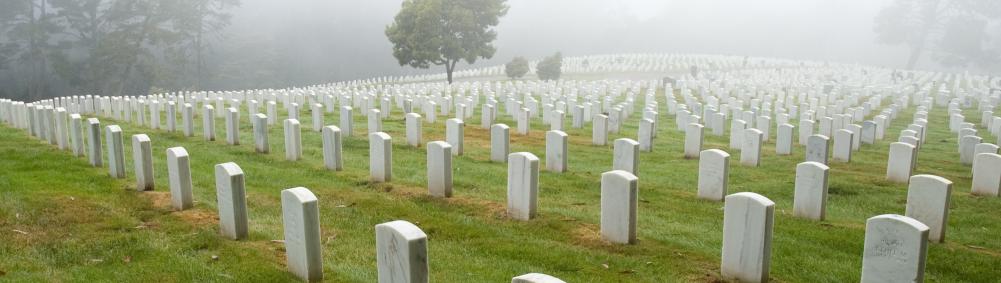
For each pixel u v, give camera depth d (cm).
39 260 753
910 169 1245
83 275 707
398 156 1474
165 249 784
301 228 671
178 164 937
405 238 561
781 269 747
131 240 819
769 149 1706
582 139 1834
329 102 2556
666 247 812
